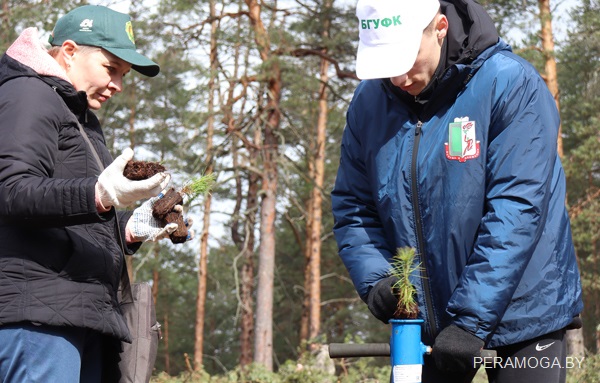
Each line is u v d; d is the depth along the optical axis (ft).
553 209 10.84
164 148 103.09
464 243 10.75
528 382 10.69
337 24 76.43
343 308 116.47
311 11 75.46
